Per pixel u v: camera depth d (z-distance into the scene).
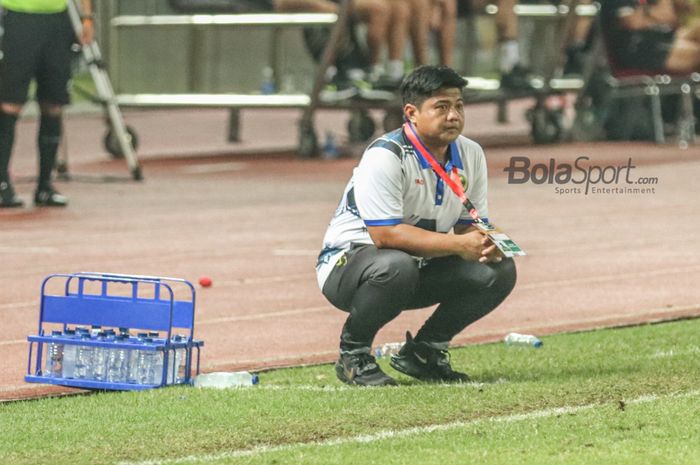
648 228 49.62
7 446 22.22
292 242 47.22
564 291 38.19
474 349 30.62
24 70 54.72
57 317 27.27
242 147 82.00
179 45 76.69
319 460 20.83
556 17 77.31
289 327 33.84
